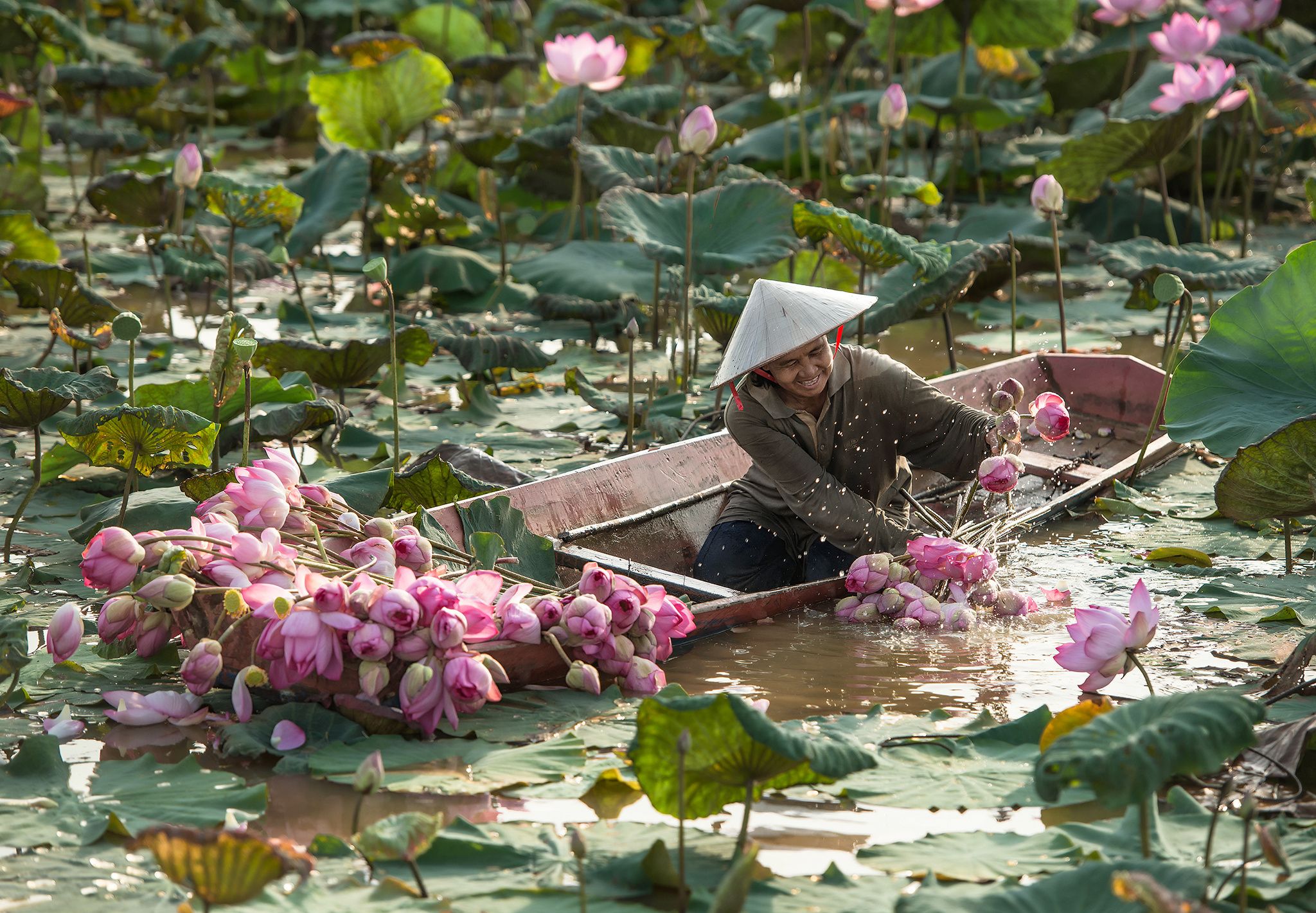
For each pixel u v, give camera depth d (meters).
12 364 10.88
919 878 3.70
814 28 19.89
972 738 4.60
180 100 29.53
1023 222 15.30
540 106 16.78
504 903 3.56
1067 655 4.71
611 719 4.93
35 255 12.98
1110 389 9.52
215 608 5.07
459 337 9.89
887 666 5.54
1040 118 22.64
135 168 19.20
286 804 4.29
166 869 2.99
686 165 12.48
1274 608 6.02
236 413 7.83
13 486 8.01
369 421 9.79
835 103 18.30
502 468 7.75
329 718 4.82
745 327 6.11
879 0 17.14
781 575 7.00
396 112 16.61
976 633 5.96
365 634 4.62
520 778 4.37
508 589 5.52
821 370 6.23
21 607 6.10
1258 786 4.30
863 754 3.67
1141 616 4.61
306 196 14.25
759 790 3.93
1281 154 19.55
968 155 19.73
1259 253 15.50
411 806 4.28
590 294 11.92
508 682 5.08
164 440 6.32
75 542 7.08
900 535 6.59
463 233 15.38
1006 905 3.31
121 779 4.38
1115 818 4.12
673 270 11.58
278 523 5.32
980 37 19.06
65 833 3.98
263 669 4.95
